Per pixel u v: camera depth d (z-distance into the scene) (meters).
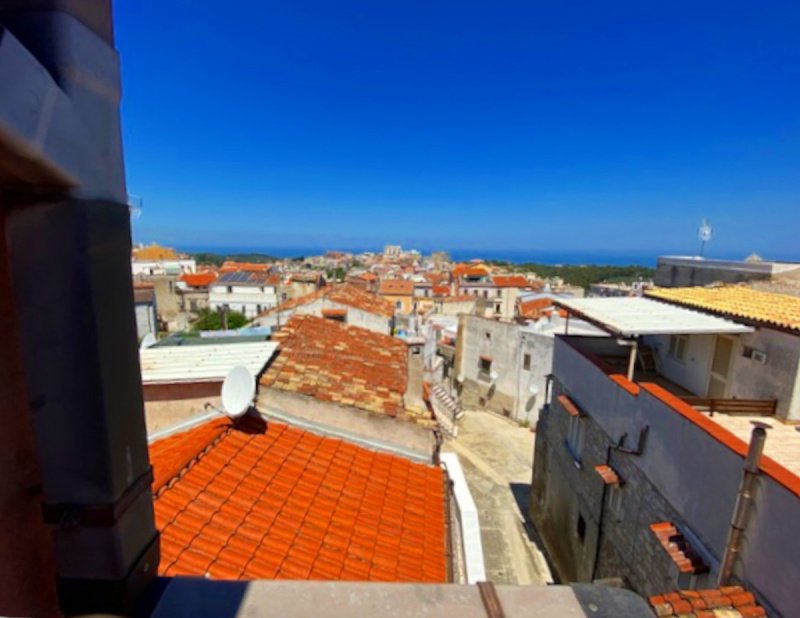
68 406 1.51
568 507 12.02
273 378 7.80
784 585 4.90
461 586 1.70
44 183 1.35
